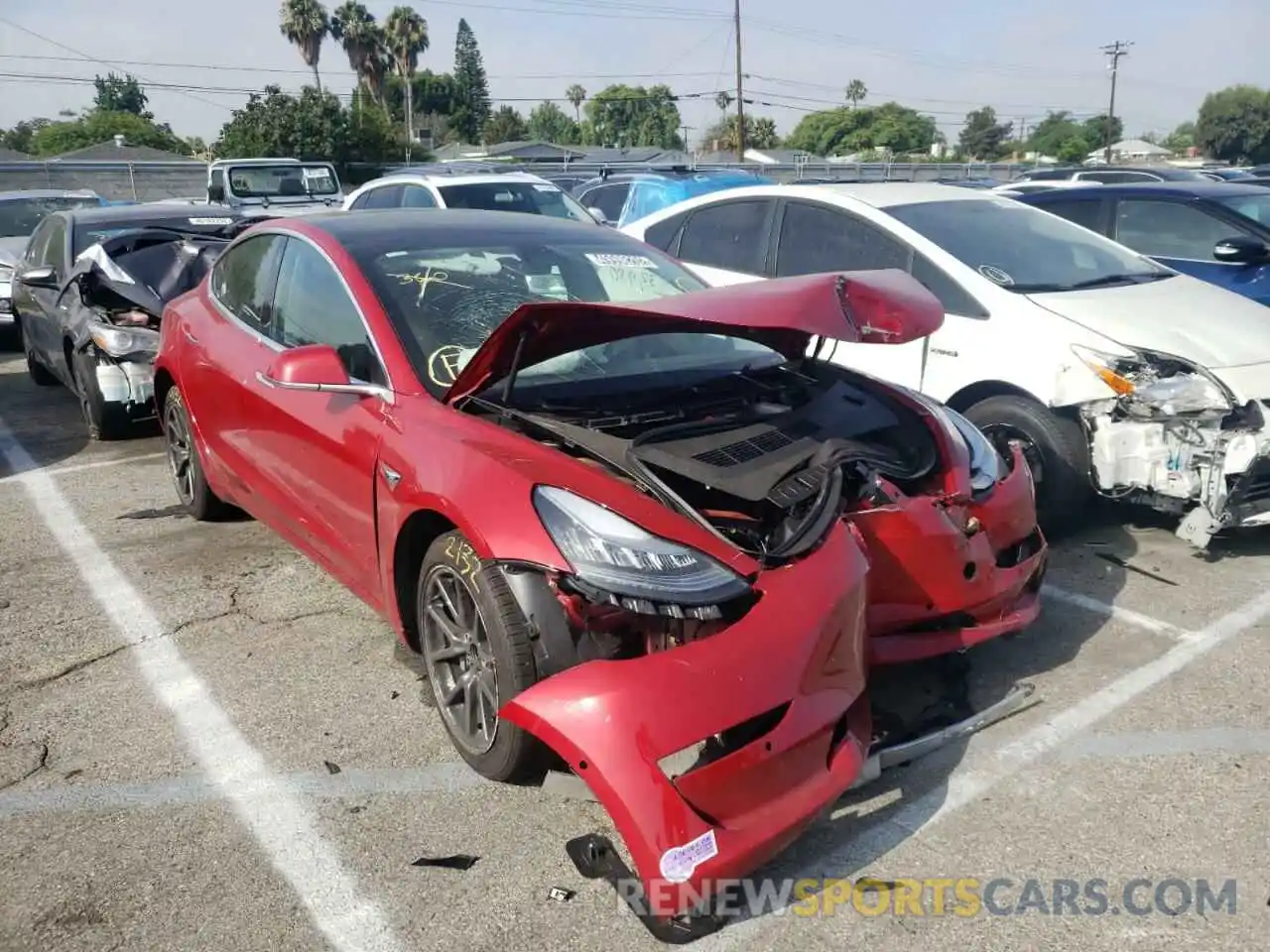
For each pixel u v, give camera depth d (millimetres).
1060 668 3945
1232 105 64688
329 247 4191
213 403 4855
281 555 5172
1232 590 4621
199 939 2627
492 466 3051
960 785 3236
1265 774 3266
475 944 2605
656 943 2602
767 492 3018
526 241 4488
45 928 2662
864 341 3055
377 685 3879
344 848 2967
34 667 4051
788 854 2939
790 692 2662
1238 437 4539
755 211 6664
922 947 2586
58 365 8258
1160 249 7840
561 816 3090
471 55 97312
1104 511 5680
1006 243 5824
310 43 59125
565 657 2859
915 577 3318
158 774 3332
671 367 3855
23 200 14539
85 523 5703
